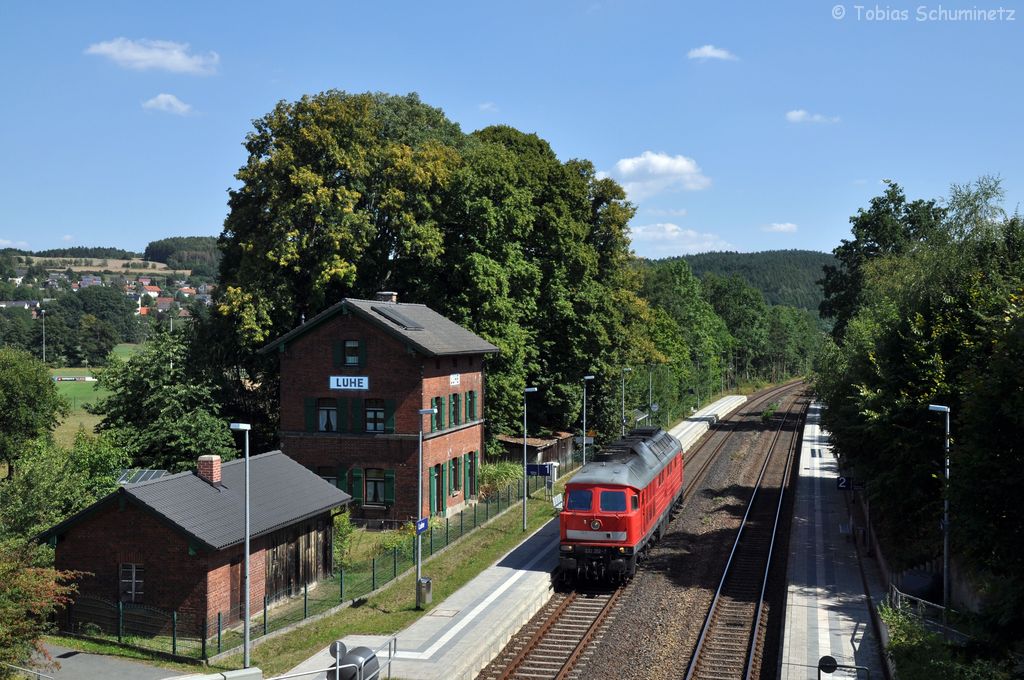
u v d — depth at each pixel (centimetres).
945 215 3644
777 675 2131
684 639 2412
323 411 4006
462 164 4947
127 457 4038
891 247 6525
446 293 4862
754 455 6162
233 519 2644
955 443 2150
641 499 3094
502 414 4866
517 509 4262
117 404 4219
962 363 2866
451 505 4178
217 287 4606
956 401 2844
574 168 5941
